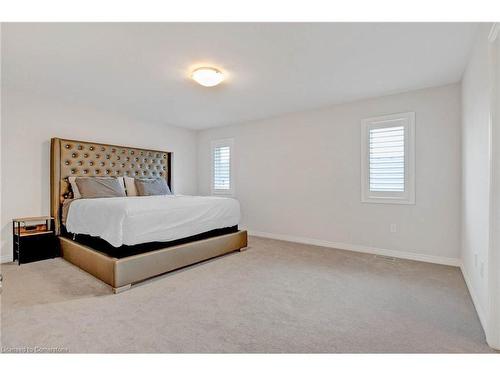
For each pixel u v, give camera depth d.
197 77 2.77
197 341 1.67
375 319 1.93
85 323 1.86
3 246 3.28
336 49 2.36
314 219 4.26
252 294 2.37
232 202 3.76
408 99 3.41
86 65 2.67
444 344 1.63
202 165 5.82
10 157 3.34
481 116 2.03
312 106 4.07
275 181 4.71
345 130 3.93
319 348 1.60
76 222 3.17
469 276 2.50
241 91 3.43
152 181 4.43
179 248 2.93
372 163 3.69
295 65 2.67
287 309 2.09
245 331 1.78
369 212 3.74
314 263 3.27
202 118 4.82
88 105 4.03
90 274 2.78
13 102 3.36
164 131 5.25
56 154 3.61
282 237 4.64
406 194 3.44
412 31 2.08
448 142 3.16
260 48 2.34
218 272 2.94
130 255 2.56
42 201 3.60
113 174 4.33
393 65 2.68
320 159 4.18
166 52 2.40
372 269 3.04
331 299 2.27
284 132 4.57
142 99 3.75
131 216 2.53
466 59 2.53
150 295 2.33
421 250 3.36
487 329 1.66
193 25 1.99
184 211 3.04
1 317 1.93
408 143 3.41
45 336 1.70
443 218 3.21
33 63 2.61
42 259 3.31
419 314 2.00
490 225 1.63
